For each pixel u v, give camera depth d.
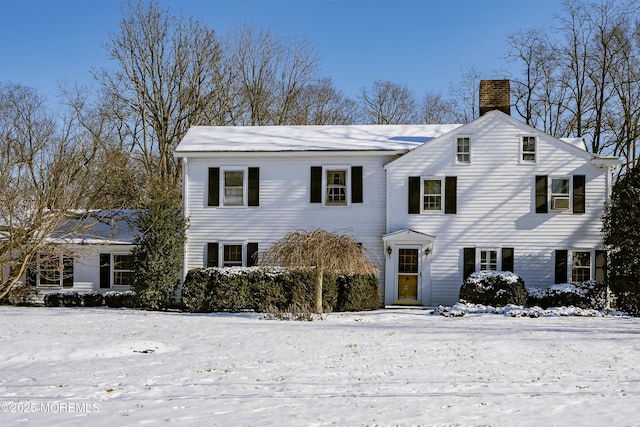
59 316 22.52
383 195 27.78
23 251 26.41
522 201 26.94
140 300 26.41
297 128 32.22
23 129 37.53
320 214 27.94
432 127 31.95
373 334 17.86
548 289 25.62
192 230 28.31
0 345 15.19
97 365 13.42
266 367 13.27
